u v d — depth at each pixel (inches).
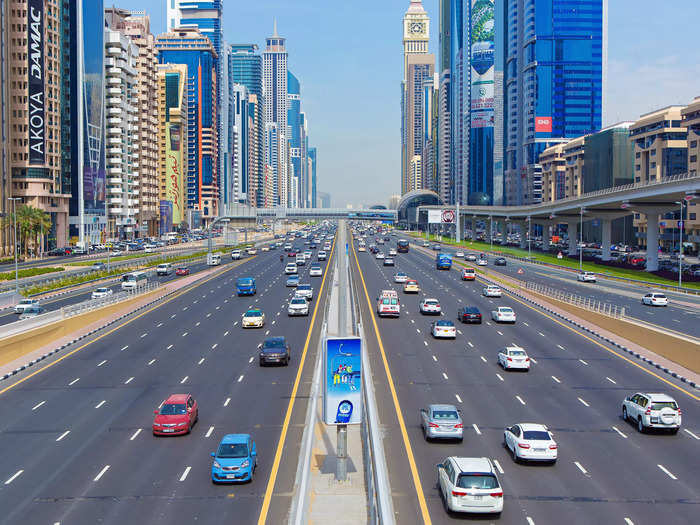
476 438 1239.5
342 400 1008.2
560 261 5743.1
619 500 963.3
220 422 1342.3
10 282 3902.6
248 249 6875.0
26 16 6141.7
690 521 892.0
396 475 1051.9
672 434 1284.4
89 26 7234.3
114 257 6107.3
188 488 1010.1
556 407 1457.9
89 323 2559.1
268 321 2598.4
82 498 978.7
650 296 3056.1
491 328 2477.9
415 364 1861.5
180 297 3393.2
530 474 1066.1
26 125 6215.6
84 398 1550.2
